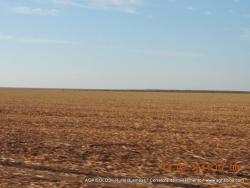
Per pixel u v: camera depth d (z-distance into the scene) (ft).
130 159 54.19
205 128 94.27
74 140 71.10
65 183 40.01
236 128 95.04
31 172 45.37
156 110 163.43
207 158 55.26
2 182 40.01
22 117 117.91
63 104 200.34
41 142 68.28
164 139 74.02
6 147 62.85
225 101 293.43
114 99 293.02
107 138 74.23
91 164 50.44
